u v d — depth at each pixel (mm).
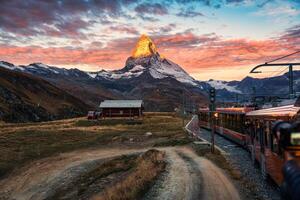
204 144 46438
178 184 21031
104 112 129875
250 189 18641
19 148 55938
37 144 61000
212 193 18297
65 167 41938
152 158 34656
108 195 19172
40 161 46250
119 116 129375
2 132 76312
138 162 36344
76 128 90000
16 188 34375
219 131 56031
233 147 40906
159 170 26188
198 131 68688
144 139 65500
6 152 51594
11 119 137875
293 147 9414
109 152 53219
